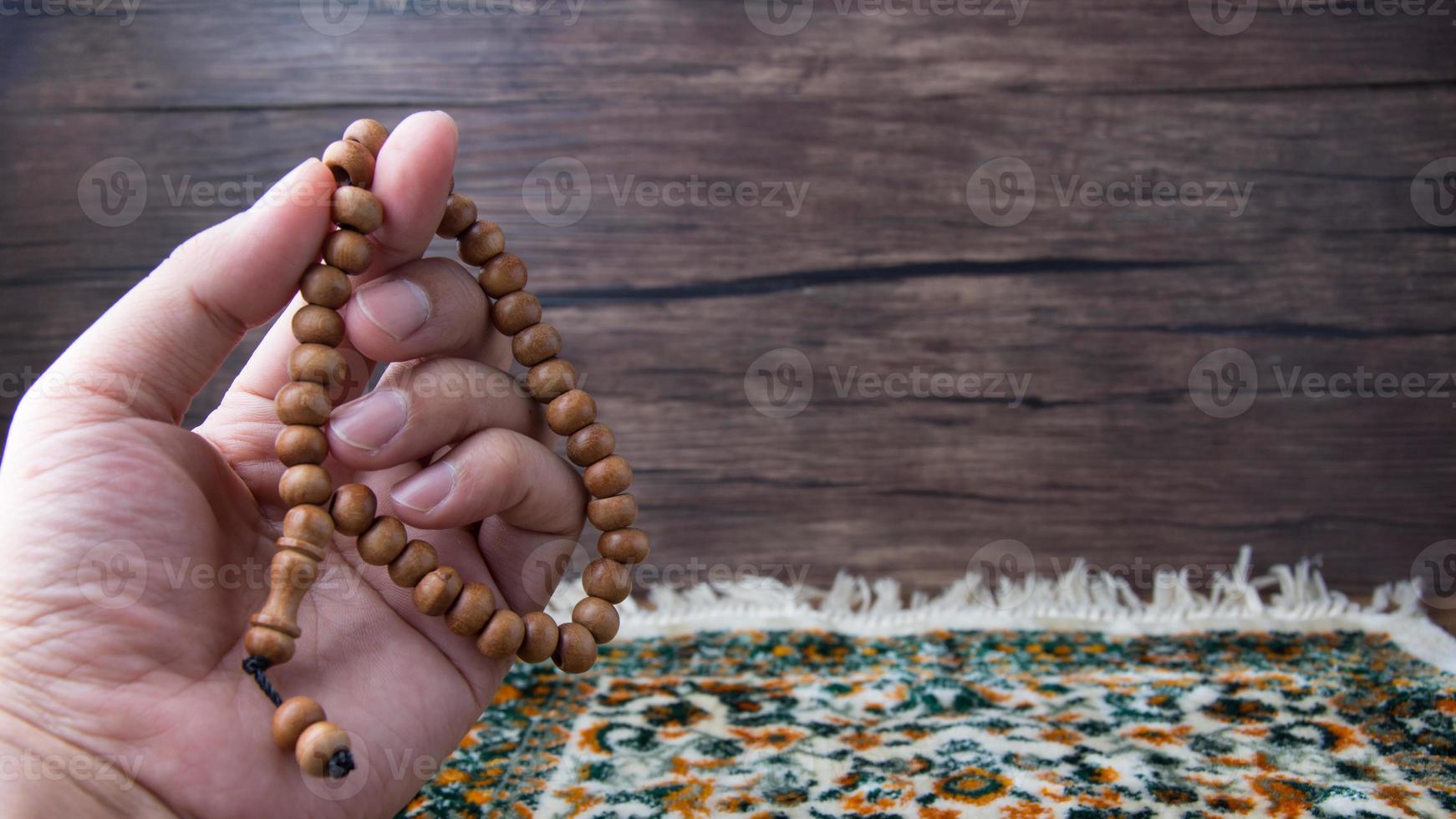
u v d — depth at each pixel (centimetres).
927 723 41
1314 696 43
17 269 53
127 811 27
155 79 52
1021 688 44
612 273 54
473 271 54
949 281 54
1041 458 55
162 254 53
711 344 55
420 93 53
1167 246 54
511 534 31
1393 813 35
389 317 29
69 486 28
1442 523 55
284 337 32
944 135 54
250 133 53
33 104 52
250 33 52
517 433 30
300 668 29
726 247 54
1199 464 55
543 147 53
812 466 55
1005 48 53
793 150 54
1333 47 53
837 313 55
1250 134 54
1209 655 47
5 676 28
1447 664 45
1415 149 54
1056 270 54
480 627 30
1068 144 54
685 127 53
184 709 28
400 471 32
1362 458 55
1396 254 54
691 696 43
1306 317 55
